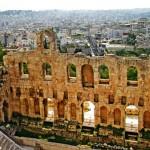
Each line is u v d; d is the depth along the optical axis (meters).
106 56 56.25
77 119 61.09
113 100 58.03
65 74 60.16
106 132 58.50
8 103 65.69
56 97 62.28
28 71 63.47
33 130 63.78
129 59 54.81
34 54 61.78
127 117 62.97
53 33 59.53
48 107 65.44
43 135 62.03
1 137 53.91
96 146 57.22
